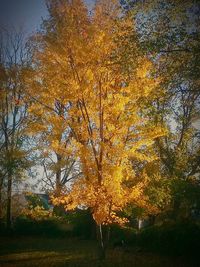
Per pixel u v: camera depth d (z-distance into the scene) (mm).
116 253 13891
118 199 11398
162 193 14383
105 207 11297
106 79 11367
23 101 15859
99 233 12258
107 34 10812
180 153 15758
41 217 21016
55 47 11156
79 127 11562
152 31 8648
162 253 13797
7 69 17172
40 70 12688
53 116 12867
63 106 12633
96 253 14141
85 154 11344
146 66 10133
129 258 12859
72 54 11062
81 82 11219
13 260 13375
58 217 21625
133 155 11508
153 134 11219
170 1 8445
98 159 11414
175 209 16234
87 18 11297
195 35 8195
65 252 14914
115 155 11203
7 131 19969
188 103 10688
